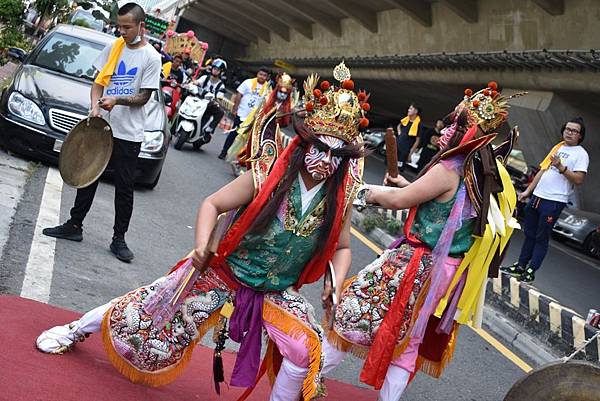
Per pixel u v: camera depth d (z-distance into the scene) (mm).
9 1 17734
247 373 4086
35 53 11352
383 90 35344
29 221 7473
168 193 11281
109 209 8984
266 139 4035
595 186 21516
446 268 4867
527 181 20156
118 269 6969
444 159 4855
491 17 22188
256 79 15352
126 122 7043
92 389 4242
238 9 43594
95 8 27312
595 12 18250
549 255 15656
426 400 6117
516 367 7512
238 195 4000
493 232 4871
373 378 4793
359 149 4004
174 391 4691
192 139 16031
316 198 4004
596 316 5074
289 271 4098
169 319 4137
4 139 10141
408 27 27844
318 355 4070
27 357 4352
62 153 6035
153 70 7055
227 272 4090
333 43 36188
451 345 5156
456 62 23891
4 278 5793
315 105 3936
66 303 5723
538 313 8375
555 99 20656
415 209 4934
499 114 4859
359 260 10750
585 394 3992
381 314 4883
